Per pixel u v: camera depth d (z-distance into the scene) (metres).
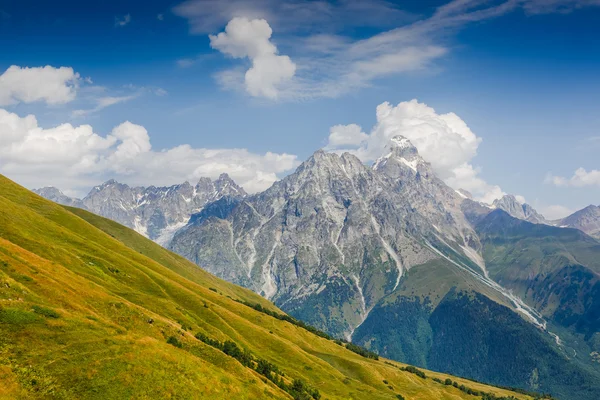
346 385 189.38
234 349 135.75
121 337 89.62
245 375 108.44
